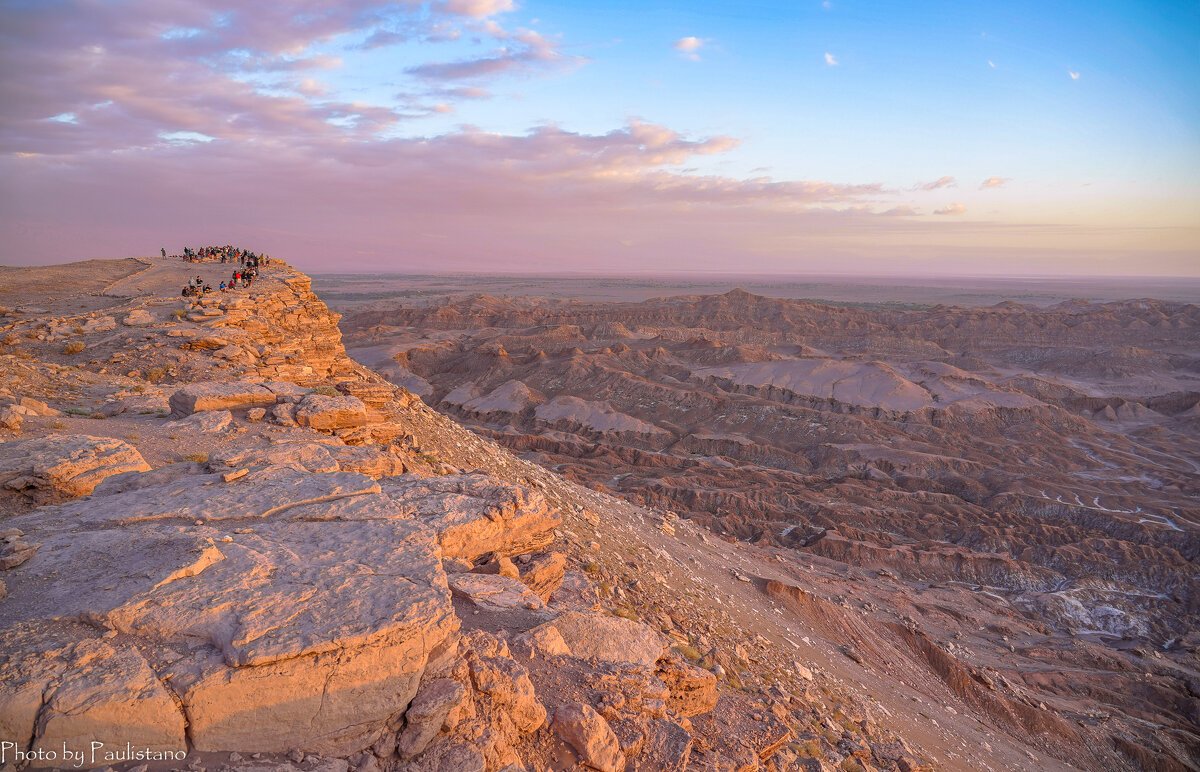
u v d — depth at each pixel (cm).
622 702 947
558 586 1315
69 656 600
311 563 800
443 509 1193
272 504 956
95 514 890
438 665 751
